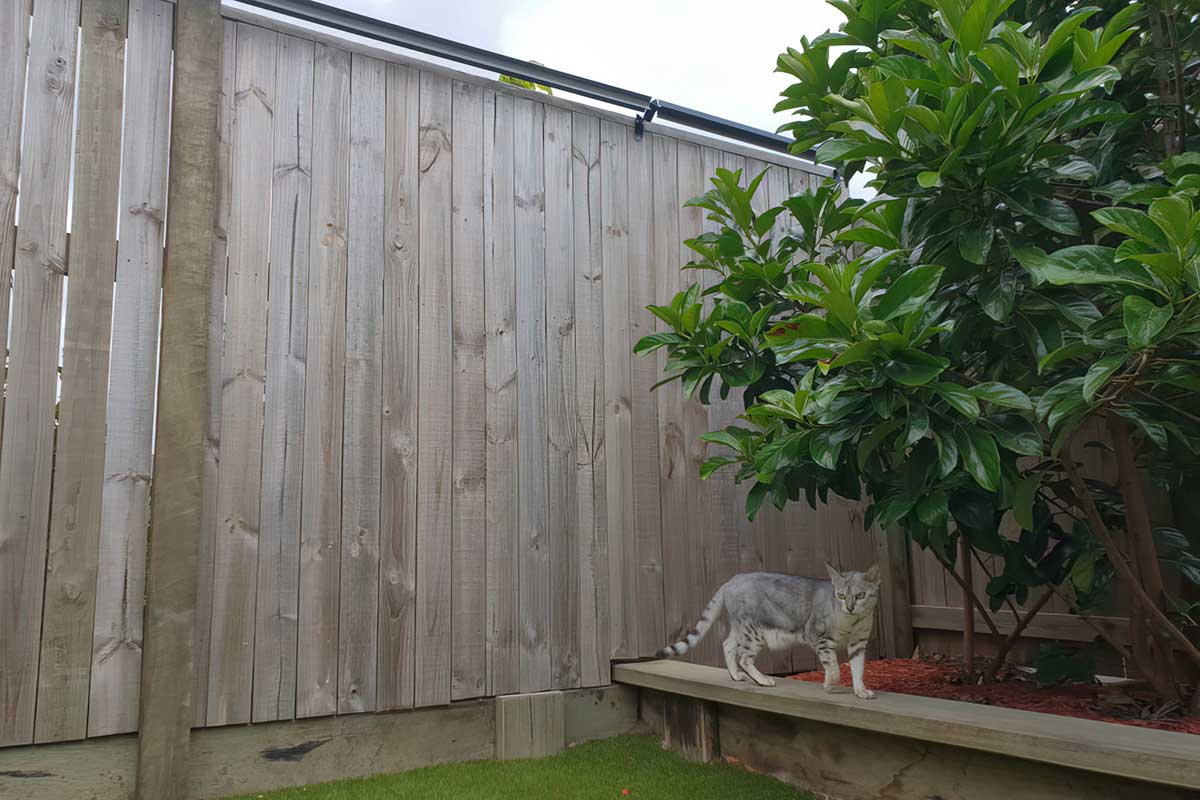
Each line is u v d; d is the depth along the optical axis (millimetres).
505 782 2748
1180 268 1699
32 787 2400
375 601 2953
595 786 2699
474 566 3162
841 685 2881
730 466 3887
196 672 2635
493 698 3152
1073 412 2102
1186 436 2482
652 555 3604
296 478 2873
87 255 2631
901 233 2543
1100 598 2779
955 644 4035
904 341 2137
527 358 3416
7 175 2543
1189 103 2674
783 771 2793
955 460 2176
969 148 2156
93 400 2588
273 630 2770
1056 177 2270
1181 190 1815
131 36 2781
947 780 2311
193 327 2719
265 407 2852
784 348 2227
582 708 3338
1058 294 2311
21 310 2520
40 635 2438
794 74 2865
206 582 2684
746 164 4227
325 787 2715
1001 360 2684
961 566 3994
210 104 2842
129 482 2617
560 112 3684
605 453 3553
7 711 2371
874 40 2691
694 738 3090
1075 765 1899
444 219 3307
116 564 2568
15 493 2449
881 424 2305
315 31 3139
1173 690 2535
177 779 2525
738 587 3023
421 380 3158
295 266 2973
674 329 3131
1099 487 2814
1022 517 2473
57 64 2652
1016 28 2150
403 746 2957
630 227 3801
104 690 2510
